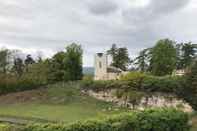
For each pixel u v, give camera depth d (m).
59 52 126.38
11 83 111.06
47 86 110.44
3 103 97.00
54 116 71.88
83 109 83.75
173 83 79.50
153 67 115.88
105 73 122.88
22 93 104.50
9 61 145.62
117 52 154.62
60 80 122.06
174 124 36.59
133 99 85.44
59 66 123.38
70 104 91.44
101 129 32.09
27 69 130.75
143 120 34.38
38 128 31.28
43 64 124.12
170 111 37.38
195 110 74.31
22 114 75.31
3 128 31.23
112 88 91.12
